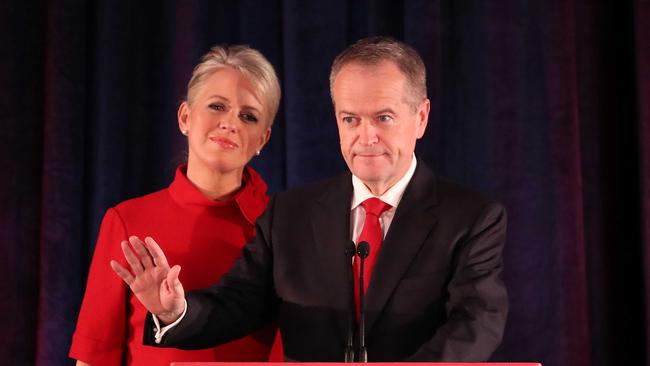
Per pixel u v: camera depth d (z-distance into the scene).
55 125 9.09
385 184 6.12
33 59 9.41
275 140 9.23
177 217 7.32
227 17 9.41
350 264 5.61
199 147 7.35
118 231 7.26
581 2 9.50
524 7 9.24
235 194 7.53
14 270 9.05
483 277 5.82
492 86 9.18
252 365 4.39
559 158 8.98
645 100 8.89
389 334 5.80
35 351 9.00
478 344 5.53
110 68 9.19
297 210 6.39
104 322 7.05
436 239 6.00
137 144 9.31
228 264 7.27
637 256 9.16
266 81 7.45
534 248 8.95
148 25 9.49
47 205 9.01
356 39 9.43
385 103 5.76
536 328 8.84
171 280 5.36
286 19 9.15
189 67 9.19
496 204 6.14
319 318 5.93
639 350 9.09
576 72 9.33
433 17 9.11
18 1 9.41
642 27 8.97
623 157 9.36
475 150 9.20
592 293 9.17
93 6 9.45
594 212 9.27
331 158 8.98
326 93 9.05
